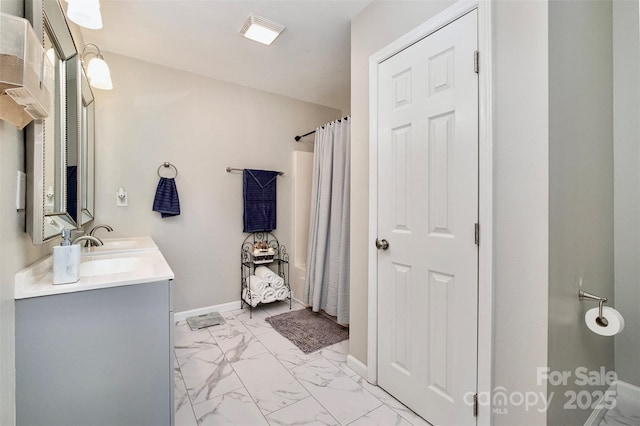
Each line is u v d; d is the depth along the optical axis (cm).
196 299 282
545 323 107
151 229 257
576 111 126
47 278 109
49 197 121
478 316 126
